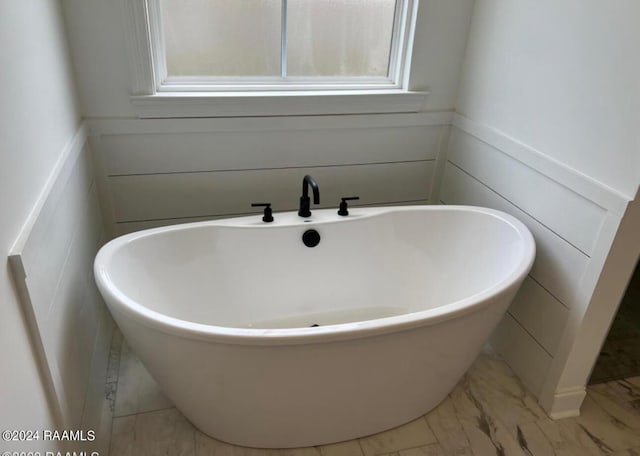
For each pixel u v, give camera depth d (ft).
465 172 6.91
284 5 5.97
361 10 6.28
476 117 6.54
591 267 4.84
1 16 3.35
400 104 6.61
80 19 5.18
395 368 4.56
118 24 5.28
